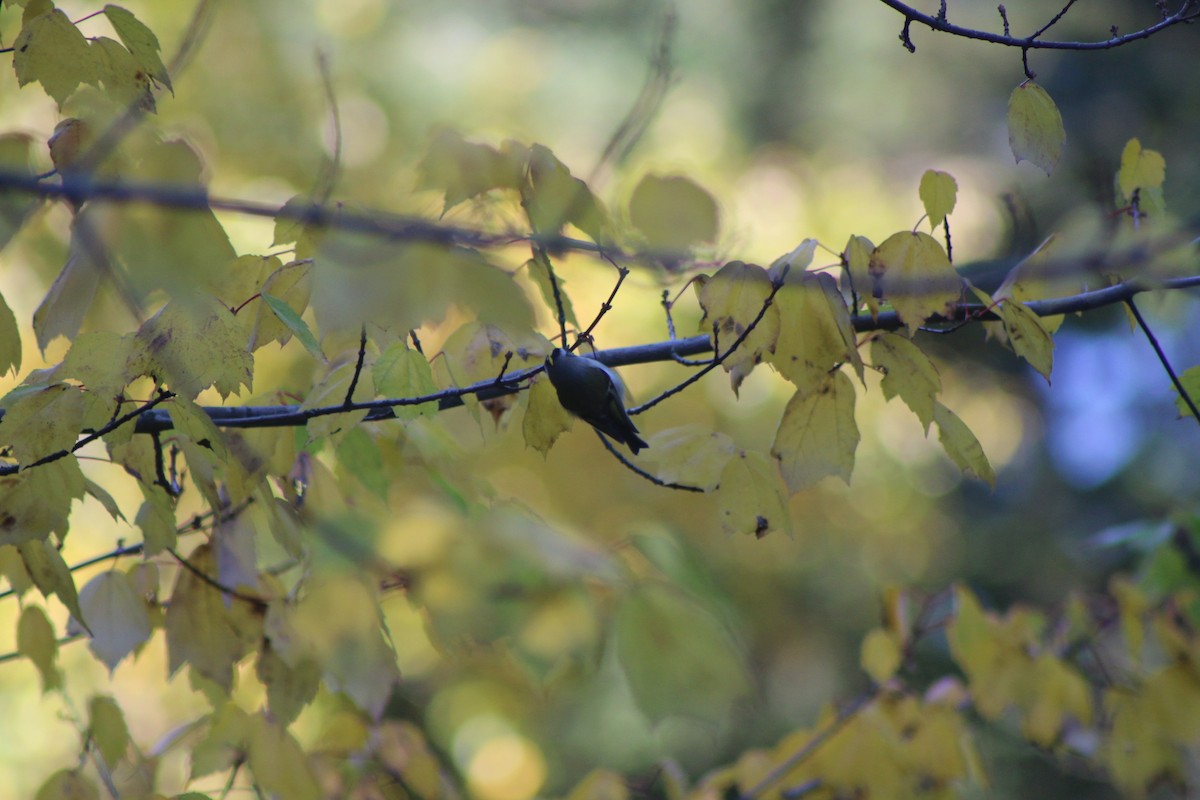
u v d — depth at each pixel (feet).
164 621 21.18
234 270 20.65
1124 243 20.43
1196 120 47.57
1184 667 21.89
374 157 41.09
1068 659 22.09
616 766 43.57
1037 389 57.16
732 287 20.62
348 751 21.52
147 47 20.61
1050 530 57.21
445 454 21.34
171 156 20.08
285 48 40.91
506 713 24.18
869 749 21.80
